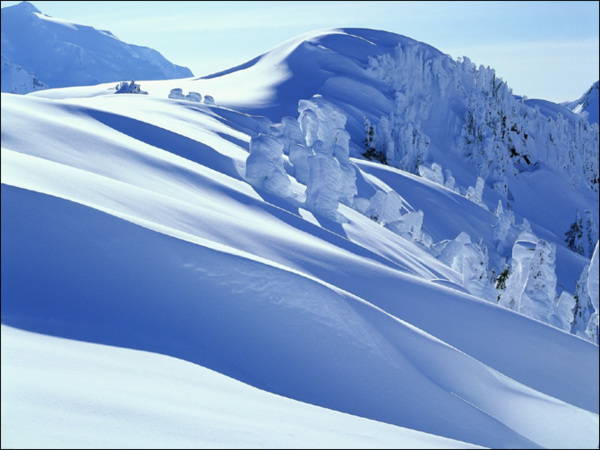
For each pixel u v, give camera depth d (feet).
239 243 50.60
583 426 33.06
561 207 405.18
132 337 29.99
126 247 36.35
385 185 178.81
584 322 124.88
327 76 363.97
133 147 83.51
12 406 18.90
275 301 36.70
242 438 19.16
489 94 433.48
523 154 432.66
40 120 78.54
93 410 19.62
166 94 364.38
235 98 339.98
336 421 24.17
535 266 76.74
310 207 98.78
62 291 32.09
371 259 73.72
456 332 45.65
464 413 31.71
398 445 21.31
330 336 35.65
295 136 165.78
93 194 47.29
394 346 36.24
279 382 31.94
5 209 35.55
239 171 105.60
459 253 120.47
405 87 377.09
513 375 42.60
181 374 26.50
